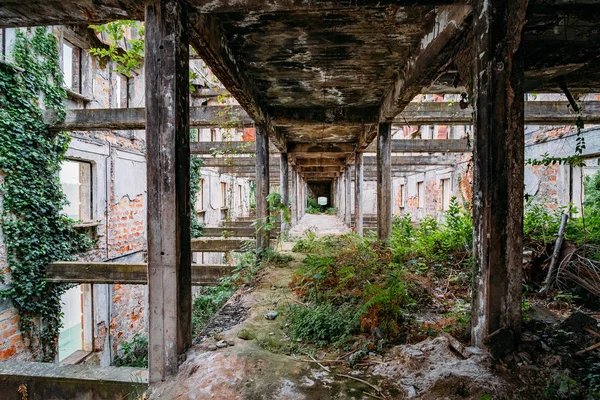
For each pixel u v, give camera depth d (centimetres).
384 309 275
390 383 202
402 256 489
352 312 302
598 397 162
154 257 221
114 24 363
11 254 523
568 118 544
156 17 218
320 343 262
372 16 276
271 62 377
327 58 367
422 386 190
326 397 191
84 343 676
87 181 702
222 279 516
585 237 407
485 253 204
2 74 504
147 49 219
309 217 1759
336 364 229
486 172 203
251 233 940
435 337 243
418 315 304
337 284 389
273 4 225
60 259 603
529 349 200
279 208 571
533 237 457
